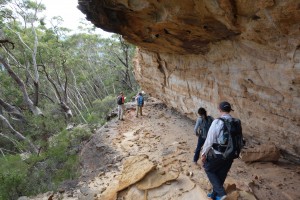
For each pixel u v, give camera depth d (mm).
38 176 9680
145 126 12602
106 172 8070
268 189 5688
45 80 38438
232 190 5465
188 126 11617
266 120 7105
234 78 7789
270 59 6055
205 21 6246
